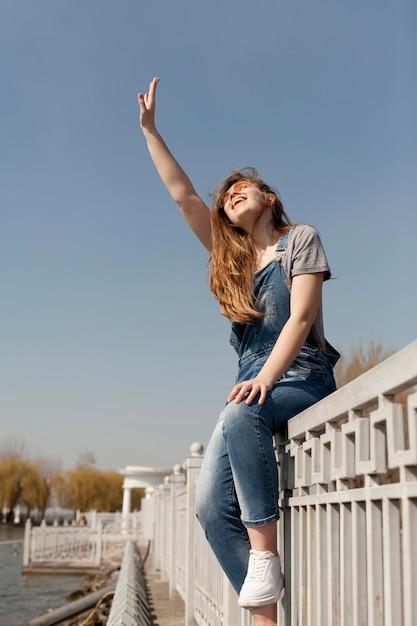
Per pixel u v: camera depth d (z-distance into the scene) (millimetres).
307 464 2561
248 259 2973
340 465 2176
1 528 76812
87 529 26219
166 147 3492
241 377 2928
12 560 29594
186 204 3389
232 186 3076
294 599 2705
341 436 2143
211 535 2916
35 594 18078
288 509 2906
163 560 12422
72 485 91875
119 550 26719
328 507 2262
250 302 2898
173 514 10234
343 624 2043
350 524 2094
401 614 1663
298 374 2771
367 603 1928
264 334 2893
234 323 3037
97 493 91625
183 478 9969
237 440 2627
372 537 1817
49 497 92125
